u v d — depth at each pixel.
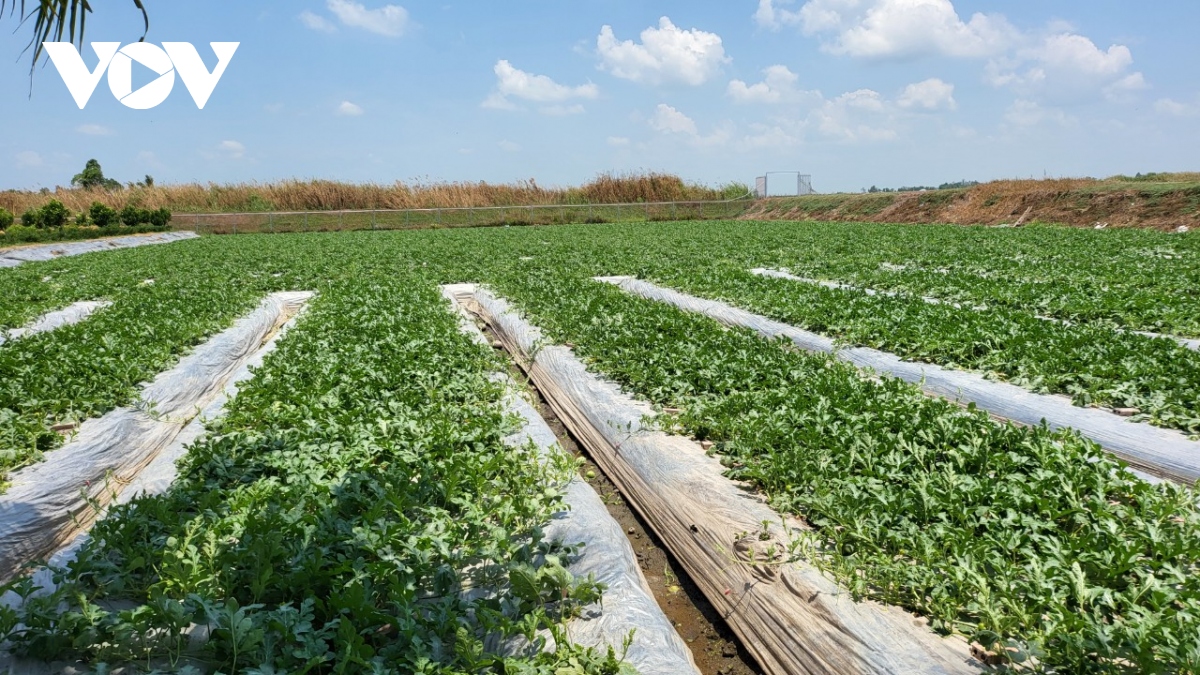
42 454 7.57
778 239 31.23
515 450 7.48
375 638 4.38
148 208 52.47
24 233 35.84
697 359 10.16
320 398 8.66
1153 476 7.62
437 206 58.19
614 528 6.34
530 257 26.92
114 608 4.58
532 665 4.19
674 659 4.62
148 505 5.45
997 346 10.91
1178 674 3.89
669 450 7.72
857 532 5.49
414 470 6.71
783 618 5.14
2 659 3.97
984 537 5.29
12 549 6.34
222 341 13.16
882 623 4.66
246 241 38.47
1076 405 9.02
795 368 9.81
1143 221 32.78
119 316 14.16
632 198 60.59
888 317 12.78
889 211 48.44
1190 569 5.07
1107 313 13.22
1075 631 4.25
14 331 14.88
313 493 5.81
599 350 11.42
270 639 4.12
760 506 6.36
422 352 10.90
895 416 7.66
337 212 51.38
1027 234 29.47
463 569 5.32
